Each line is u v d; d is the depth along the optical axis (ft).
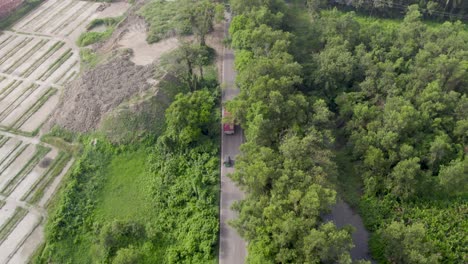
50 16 335.67
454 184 192.03
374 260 172.76
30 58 290.56
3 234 187.32
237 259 170.30
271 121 193.67
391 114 205.16
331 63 237.45
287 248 147.13
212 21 297.74
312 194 150.71
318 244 139.54
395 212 189.47
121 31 302.04
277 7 296.30
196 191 195.21
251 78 215.72
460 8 322.55
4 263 176.65
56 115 239.50
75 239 180.24
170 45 284.61
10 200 201.46
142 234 179.42
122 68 255.09
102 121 225.97
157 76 245.04
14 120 244.22
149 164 210.18
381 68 240.32
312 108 209.97
